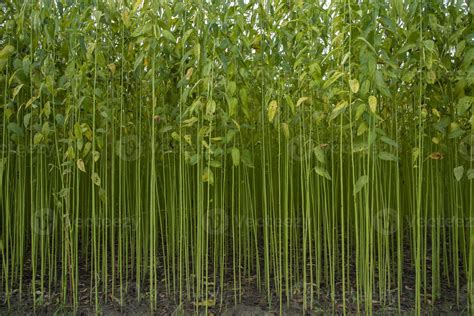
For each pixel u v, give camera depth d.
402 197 2.14
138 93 2.09
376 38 1.51
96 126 2.19
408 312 1.75
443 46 1.73
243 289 2.01
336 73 1.44
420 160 1.59
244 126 1.73
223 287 2.04
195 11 1.77
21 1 1.83
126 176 2.16
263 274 2.18
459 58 1.70
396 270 2.18
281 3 1.77
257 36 1.80
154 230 1.83
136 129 2.00
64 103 1.90
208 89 1.62
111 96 1.98
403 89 1.89
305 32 1.78
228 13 1.69
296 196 2.42
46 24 1.75
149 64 1.87
